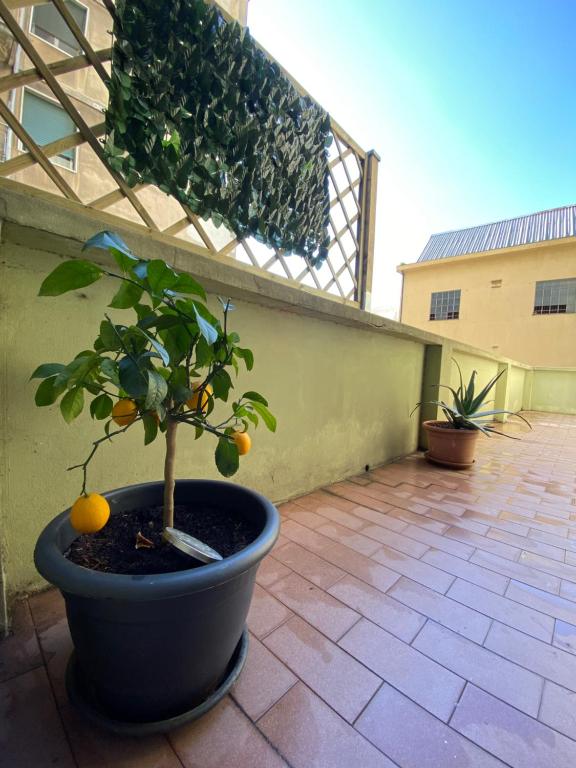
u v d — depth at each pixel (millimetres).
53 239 1065
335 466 2592
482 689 970
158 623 714
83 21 2967
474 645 1129
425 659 1065
